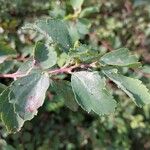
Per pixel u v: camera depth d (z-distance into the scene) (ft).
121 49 0.36
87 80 0.35
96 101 0.35
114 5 1.20
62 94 0.39
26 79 0.36
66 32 0.40
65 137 1.15
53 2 1.02
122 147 1.14
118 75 0.36
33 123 1.13
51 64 0.38
